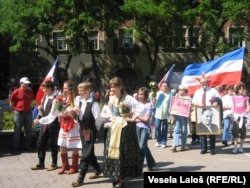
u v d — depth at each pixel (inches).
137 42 1621.6
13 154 494.3
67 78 1638.8
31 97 520.4
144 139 367.2
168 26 1285.7
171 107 510.6
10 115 625.3
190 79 581.6
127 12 1294.3
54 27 1374.3
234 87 526.0
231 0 1275.8
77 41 1362.0
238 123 492.1
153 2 1285.7
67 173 378.3
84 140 337.7
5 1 1424.7
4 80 1745.8
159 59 1611.7
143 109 328.8
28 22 1362.0
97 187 328.2
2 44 1637.6
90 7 1295.5
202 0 1305.4
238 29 1357.0
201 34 1366.9
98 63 1633.9
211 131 479.5
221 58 543.8
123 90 332.8
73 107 358.9
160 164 422.3
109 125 327.0
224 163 426.0
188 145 566.6
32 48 1440.7
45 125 399.9
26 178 362.9
